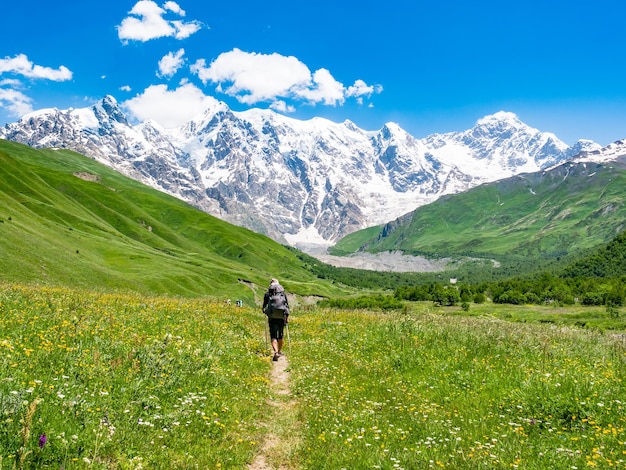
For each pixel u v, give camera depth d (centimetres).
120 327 1683
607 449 910
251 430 1059
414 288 18425
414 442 1010
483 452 925
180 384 1187
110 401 950
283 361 1986
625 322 9719
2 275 7781
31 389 830
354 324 2898
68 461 704
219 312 3048
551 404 1157
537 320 11019
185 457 828
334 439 1009
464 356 1778
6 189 16375
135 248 16738
